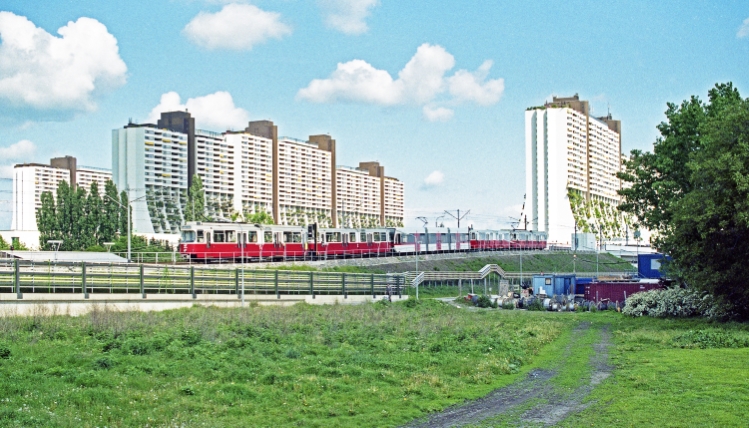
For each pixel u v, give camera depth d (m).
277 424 20.11
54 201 126.19
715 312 49.59
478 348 35.09
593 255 155.62
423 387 25.42
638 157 58.75
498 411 22.23
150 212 181.12
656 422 19.91
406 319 49.25
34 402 20.23
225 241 80.38
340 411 21.69
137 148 183.88
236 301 50.28
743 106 45.50
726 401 22.08
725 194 43.56
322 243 94.25
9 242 132.62
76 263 40.38
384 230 107.44
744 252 45.19
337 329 40.12
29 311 34.50
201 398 22.16
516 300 83.38
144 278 45.56
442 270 108.69
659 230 56.34
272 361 28.97
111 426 18.83
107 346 28.64
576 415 21.39
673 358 31.16
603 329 49.56
